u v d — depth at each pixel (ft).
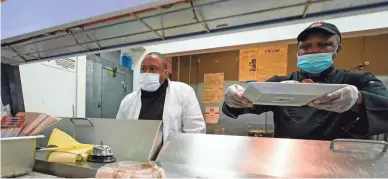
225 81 9.30
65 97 6.85
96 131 3.31
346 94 2.18
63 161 2.65
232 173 2.25
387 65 7.28
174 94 5.30
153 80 5.08
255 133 8.44
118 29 3.25
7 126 2.56
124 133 3.10
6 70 4.55
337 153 2.26
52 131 3.28
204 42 9.03
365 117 2.68
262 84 2.15
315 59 3.28
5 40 3.90
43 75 6.13
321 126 3.23
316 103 2.28
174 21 2.92
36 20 3.48
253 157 2.42
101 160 2.66
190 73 9.86
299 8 2.45
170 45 9.68
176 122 5.14
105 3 2.74
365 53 7.52
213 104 9.45
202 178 2.19
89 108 7.87
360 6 2.36
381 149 2.19
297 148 2.41
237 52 9.18
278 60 8.46
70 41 3.82
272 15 2.63
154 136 2.89
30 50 4.29
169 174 2.28
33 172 2.73
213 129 9.34
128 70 10.46
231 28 3.01
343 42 7.75
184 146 2.75
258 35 8.11
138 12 2.72
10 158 2.48
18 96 4.60
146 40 3.62
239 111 3.86
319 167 2.15
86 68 7.69
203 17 2.78
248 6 2.48
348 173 2.04
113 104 9.31
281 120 3.67
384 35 7.31
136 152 2.84
